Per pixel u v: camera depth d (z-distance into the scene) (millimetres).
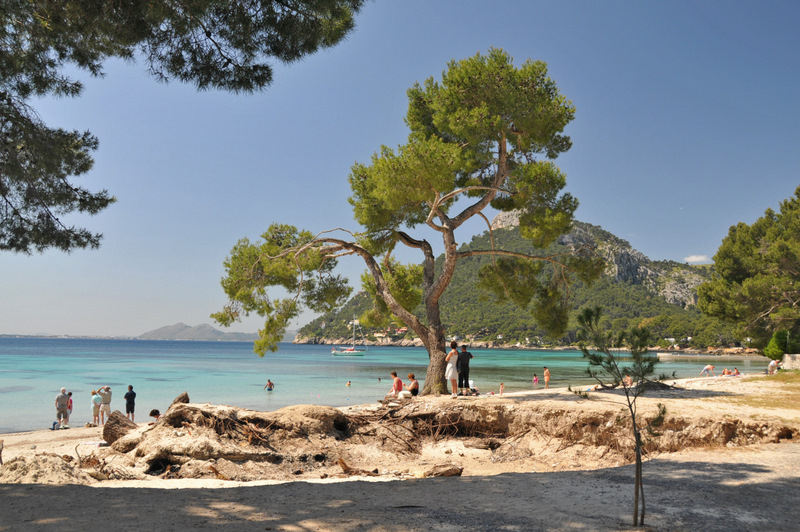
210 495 6238
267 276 20953
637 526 4840
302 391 37062
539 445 12812
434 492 6664
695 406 12586
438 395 16656
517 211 19906
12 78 8820
